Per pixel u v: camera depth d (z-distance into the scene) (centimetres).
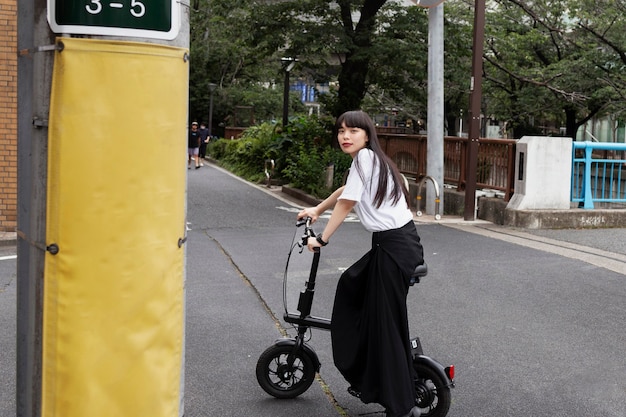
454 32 1800
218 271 878
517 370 539
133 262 250
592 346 596
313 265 442
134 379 257
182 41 257
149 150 248
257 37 1869
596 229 1233
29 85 246
